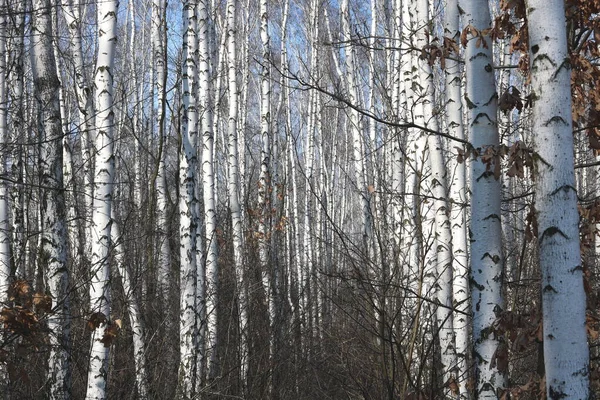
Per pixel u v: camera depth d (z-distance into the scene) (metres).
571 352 3.35
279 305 12.20
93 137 10.89
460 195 7.58
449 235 7.93
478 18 5.16
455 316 7.25
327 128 28.17
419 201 8.18
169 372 10.05
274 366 10.41
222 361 10.95
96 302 7.09
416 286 8.93
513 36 5.76
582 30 5.59
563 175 3.48
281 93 23.44
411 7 11.17
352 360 8.76
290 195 24.05
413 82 9.91
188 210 9.87
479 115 5.04
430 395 6.89
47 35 7.52
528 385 4.82
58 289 7.23
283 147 22.69
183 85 10.38
